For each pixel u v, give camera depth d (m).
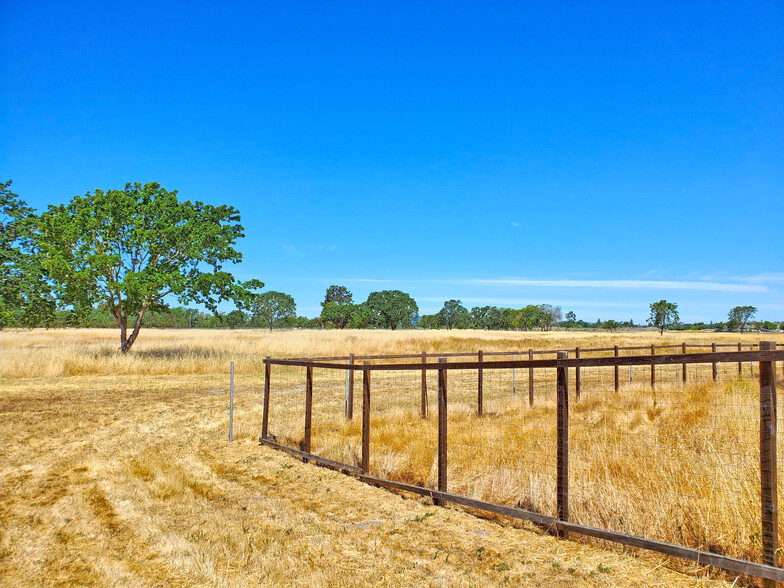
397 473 7.30
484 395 15.66
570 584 4.01
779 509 4.40
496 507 5.37
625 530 4.82
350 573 4.39
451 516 5.70
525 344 40.72
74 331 61.53
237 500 6.51
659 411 10.30
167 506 6.25
